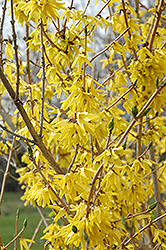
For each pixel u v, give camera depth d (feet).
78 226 2.09
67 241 2.17
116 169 2.18
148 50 2.60
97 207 2.11
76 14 2.68
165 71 2.59
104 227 2.12
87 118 2.19
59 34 2.70
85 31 2.41
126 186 2.44
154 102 2.60
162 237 2.37
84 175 2.24
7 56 2.46
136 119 2.06
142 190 2.36
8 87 2.21
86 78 2.37
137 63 2.59
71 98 2.30
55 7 2.29
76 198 2.18
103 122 2.39
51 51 2.63
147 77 2.59
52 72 2.58
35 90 2.61
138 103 2.67
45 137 2.52
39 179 2.31
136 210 2.61
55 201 2.40
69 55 2.71
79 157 2.61
